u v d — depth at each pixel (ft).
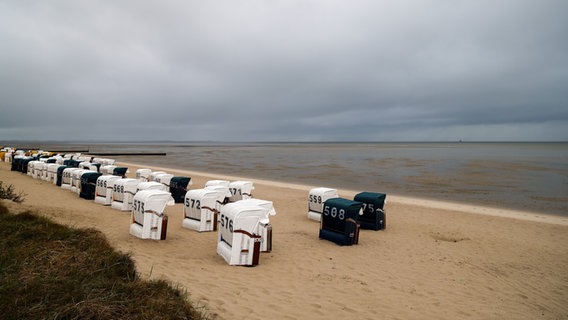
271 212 31.04
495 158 230.68
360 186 90.48
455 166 159.94
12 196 42.24
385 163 182.80
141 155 263.29
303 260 29.12
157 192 32.83
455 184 95.14
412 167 154.81
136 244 30.14
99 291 16.26
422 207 59.06
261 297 20.53
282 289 22.21
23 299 14.99
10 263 18.85
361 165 168.86
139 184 45.03
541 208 62.44
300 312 18.88
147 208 31.89
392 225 45.16
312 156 269.23
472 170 138.00
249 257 26.61
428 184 94.99
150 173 67.56
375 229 41.88
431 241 37.58
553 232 43.70
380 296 22.26
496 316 20.45
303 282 23.88
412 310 20.42
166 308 15.65
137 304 15.61
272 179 106.11
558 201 69.67
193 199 38.19
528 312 21.29
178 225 40.09
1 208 30.35
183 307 16.07
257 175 118.52
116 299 15.90
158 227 32.30
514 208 62.08
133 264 20.99
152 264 24.31
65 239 23.62
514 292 24.53
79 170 60.29
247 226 26.58
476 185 93.04
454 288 24.63
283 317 18.06
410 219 49.26
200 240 33.76
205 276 23.25
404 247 34.76
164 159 216.74
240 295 20.49
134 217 33.65
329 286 23.43
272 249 32.12
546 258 33.12
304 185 90.43
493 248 35.94
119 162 177.78
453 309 20.99
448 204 63.98
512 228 45.39
